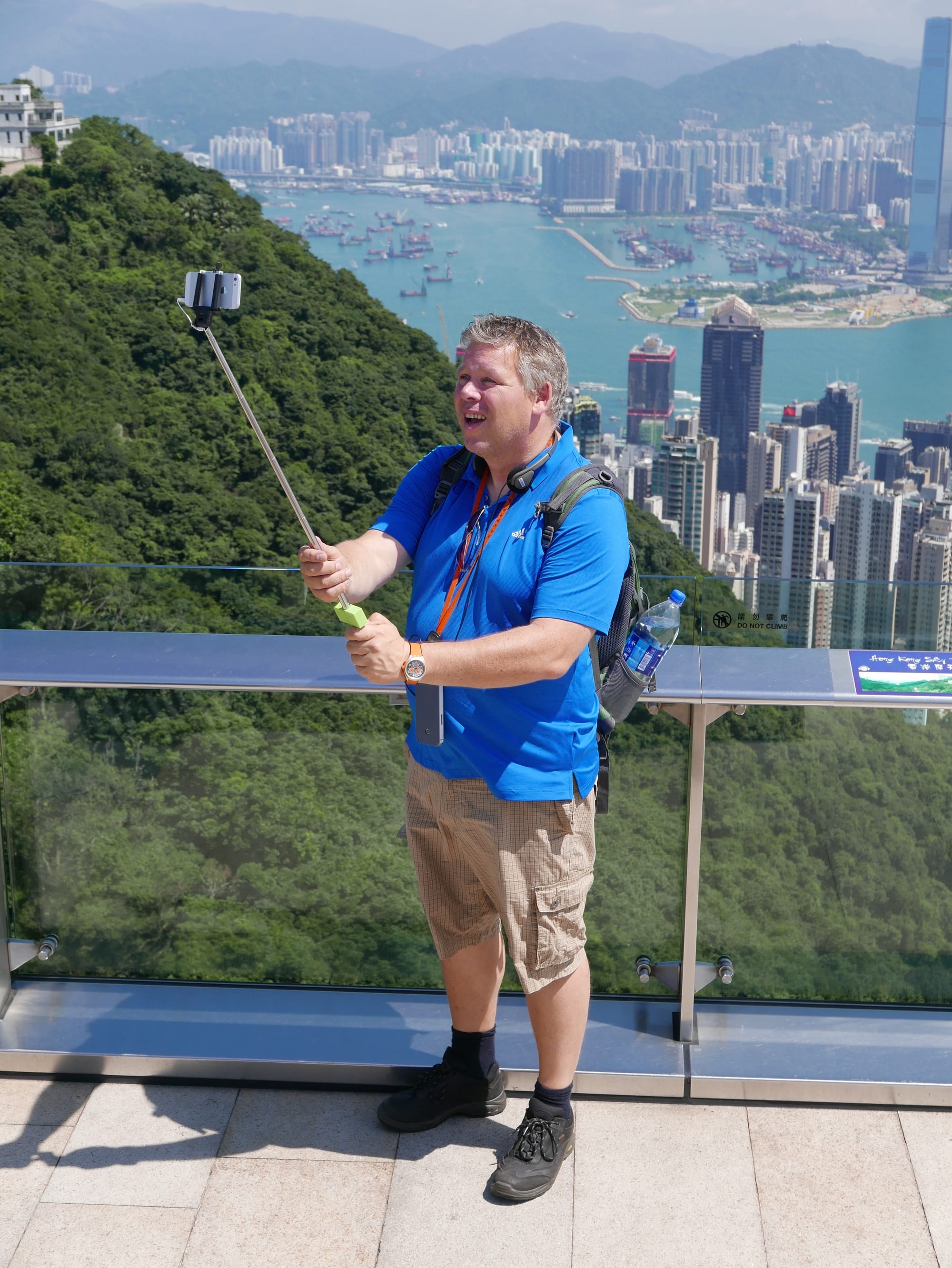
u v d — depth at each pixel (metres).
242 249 59.56
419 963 1.93
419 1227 1.48
